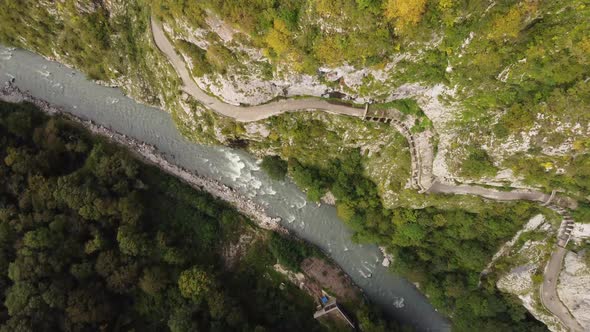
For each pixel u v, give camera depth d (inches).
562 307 1962.4
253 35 1592.0
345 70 1667.1
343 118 1923.0
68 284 2022.6
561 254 1963.6
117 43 2085.4
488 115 1716.3
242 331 2105.1
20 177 2111.2
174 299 2143.2
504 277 2080.5
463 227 2101.4
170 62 1962.4
